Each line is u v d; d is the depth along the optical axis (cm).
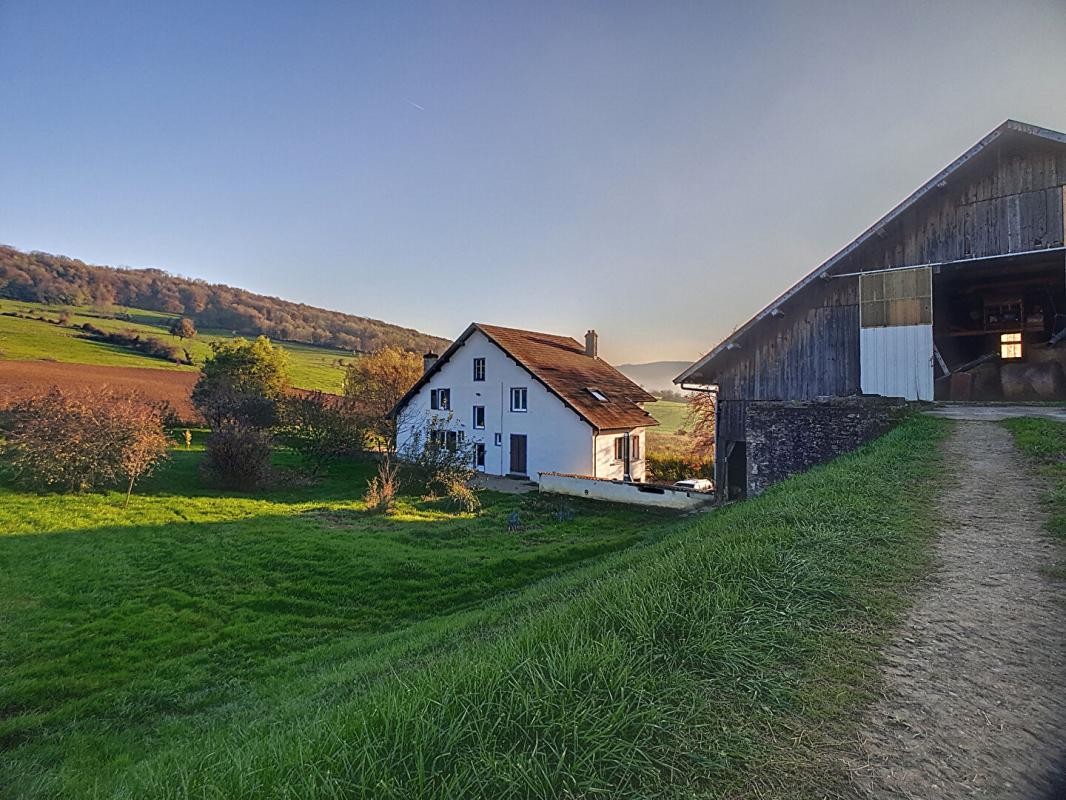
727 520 746
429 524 1700
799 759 245
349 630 927
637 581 438
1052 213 1141
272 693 669
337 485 2416
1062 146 1138
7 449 2031
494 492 2378
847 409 1181
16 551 1301
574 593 690
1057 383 1321
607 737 250
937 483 691
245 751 326
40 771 519
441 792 223
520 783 227
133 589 1092
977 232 1221
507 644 362
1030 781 232
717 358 1593
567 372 2939
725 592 389
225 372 4009
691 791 226
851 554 478
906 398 1292
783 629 351
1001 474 702
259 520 1689
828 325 1411
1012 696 289
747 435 1305
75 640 874
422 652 654
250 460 2183
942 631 356
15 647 850
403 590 1095
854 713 277
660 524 1692
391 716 272
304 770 248
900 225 1317
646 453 3030
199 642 880
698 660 316
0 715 673
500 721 262
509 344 2906
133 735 606
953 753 249
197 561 1247
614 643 321
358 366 4431
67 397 2034
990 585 421
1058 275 1449
